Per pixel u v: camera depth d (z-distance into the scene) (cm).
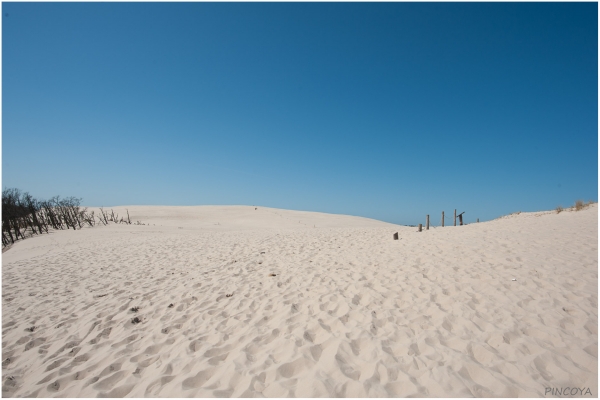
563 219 1287
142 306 616
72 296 708
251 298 616
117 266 1033
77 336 495
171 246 1484
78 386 354
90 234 2378
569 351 350
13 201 3052
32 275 946
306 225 3938
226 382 332
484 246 888
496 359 343
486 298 516
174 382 341
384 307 517
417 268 729
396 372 327
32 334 511
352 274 736
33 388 357
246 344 418
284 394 304
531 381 302
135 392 333
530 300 493
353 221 4775
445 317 456
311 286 667
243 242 1507
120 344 455
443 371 323
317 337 426
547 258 712
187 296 653
